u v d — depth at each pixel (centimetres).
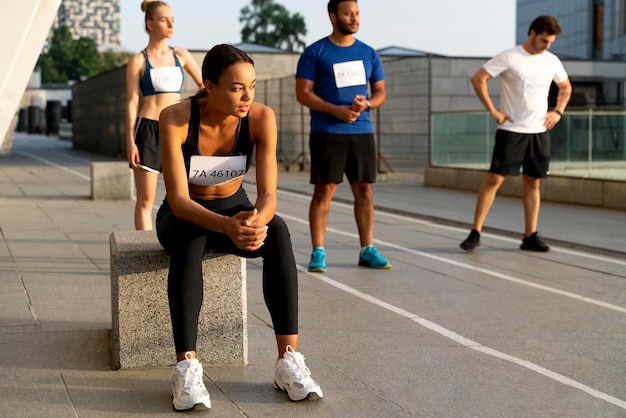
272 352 407
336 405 330
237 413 321
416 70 1752
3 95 364
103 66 10581
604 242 771
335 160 621
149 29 593
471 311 500
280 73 2380
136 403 331
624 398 343
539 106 716
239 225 326
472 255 713
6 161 2350
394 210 1073
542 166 723
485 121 1335
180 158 346
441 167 1451
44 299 515
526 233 742
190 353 334
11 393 341
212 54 336
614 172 1096
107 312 481
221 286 381
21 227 873
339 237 822
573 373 377
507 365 388
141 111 591
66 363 382
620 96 2639
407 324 467
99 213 1016
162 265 374
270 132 355
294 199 1254
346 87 619
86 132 3284
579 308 511
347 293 552
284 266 347
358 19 621
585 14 5197
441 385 357
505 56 712
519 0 5984
